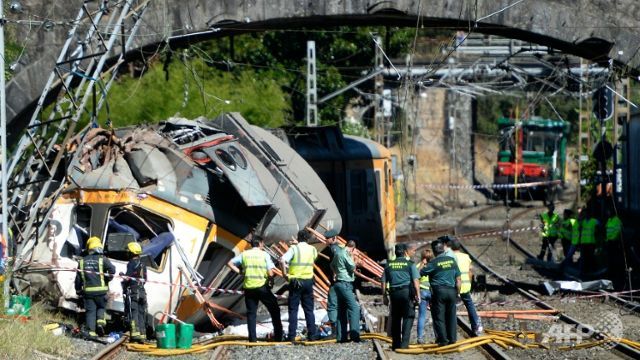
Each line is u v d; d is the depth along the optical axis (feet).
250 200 202.90
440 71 499.10
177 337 187.32
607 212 364.58
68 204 201.16
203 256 203.21
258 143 237.25
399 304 181.06
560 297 269.03
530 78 486.79
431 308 184.75
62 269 197.67
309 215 232.94
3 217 200.95
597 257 337.93
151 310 197.77
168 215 199.82
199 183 206.39
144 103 421.18
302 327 217.15
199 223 202.90
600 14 285.43
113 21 270.87
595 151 407.85
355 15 283.79
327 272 274.36
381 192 335.88
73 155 206.39
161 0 277.44
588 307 248.73
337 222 261.65
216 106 442.91
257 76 528.22
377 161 335.88
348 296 193.36
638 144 356.18
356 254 260.62
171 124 222.28
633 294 272.31
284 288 261.85
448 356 176.35
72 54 247.29
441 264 183.52
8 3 268.00
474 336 199.72
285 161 251.19
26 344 166.91
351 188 321.11
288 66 571.69
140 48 276.62
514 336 198.90
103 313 192.54
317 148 314.14
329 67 572.92
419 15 282.77
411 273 180.24
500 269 355.36
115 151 206.18
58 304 198.70
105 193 197.67
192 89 437.99
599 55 292.81
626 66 287.07
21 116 272.72
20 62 268.00
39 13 269.85
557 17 285.64
